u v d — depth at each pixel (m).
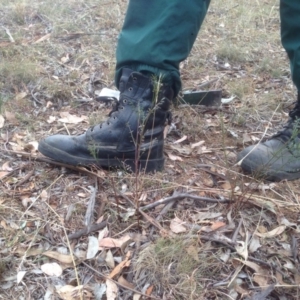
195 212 1.31
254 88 2.02
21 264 1.15
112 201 1.33
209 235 1.23
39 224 1.26
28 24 2.42
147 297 1.08
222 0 2.89
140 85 1.35
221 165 1.52
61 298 1.08
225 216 1.30
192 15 1.29
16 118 1.70
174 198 1.33
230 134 1.70
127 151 1.39
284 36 1.39
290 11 1.33
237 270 1.15
